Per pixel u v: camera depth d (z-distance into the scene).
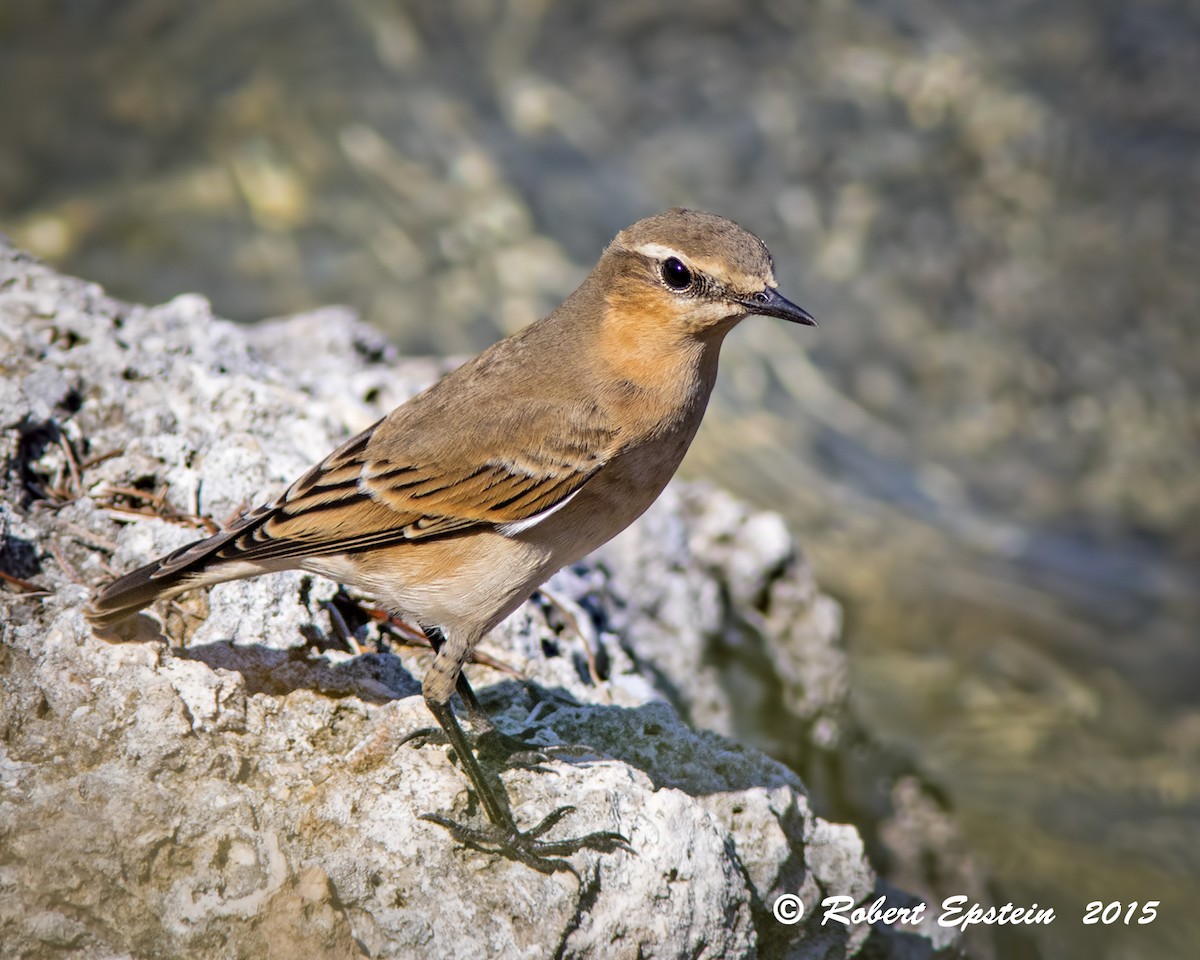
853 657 15.79
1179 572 17.36
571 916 7.79
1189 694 15.73
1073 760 14.73
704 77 21.28
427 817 7.97
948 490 17.98
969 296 19.75
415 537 8.40
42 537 9.26
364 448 8.56
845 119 21.09
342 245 18.95
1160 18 22.73
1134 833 13.84
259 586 9.11
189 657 8.75
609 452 8.60
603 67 21.22
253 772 8.11
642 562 12.55
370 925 7.57
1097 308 19.84
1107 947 12.49
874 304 19.52
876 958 10.09
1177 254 20.34
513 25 21.39
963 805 13.87
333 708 8.59
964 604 16.44
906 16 22.39
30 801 7.61
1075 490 18.28
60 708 8.07
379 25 20.92
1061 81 21.95
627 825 8.22
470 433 8.45
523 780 8.41
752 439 17.97
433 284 18.84
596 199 19.89
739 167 20.42
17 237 18.25
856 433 18.39
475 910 7.68
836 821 13.16
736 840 8.89
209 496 9.86
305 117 19.84
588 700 9.71
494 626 8.70
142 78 19.94
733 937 8.30
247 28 20.53
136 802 7.66
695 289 8.62
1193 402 19.27
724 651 12.88
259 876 7.54
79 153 19.14
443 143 20.05
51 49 20.08
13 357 10.44
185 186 19.09
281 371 11.64
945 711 15.21
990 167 20.92
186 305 11.82
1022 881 13.12
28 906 7.32
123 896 7.43
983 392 19.05
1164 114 21.72
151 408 10.34
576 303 9.12
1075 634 16.28
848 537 17.02
